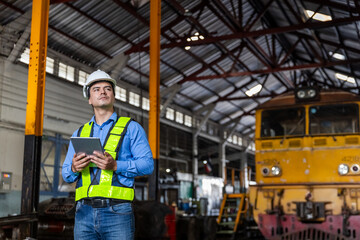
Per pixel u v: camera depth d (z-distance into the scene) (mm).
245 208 13172
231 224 13078
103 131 3145
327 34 21016
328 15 18875
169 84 26531
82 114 12750
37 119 7355
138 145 3123
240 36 20219
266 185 10109
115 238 2928
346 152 9719
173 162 28812
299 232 9617
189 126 30406
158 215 8672
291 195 9781
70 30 18266
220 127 35156
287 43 27234
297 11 20109
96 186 2943
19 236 5918
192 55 24562
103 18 18578
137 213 8422
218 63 27297
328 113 10109
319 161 9930
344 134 9820
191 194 29594
